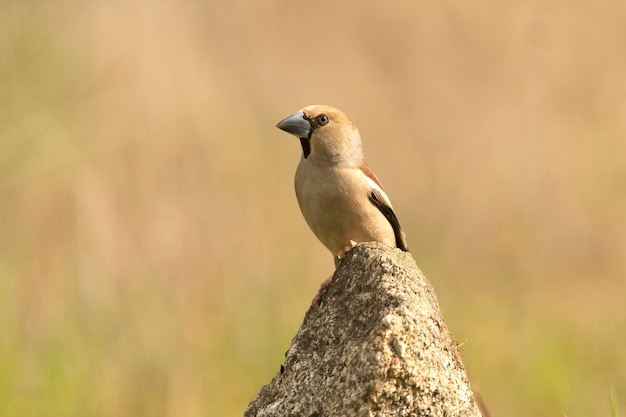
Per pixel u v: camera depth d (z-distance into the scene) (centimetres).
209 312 1861
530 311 2070
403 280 828
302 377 834
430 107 2552
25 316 1770
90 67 2177
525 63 2395
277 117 2453
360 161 1209
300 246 2116
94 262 1875
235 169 2222
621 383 1836
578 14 2378
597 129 2339
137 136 2112
